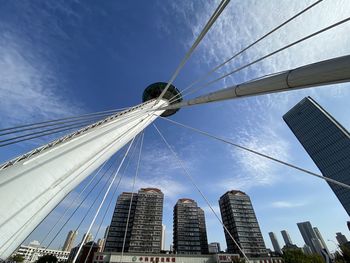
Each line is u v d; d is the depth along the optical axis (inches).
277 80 240.2
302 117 5265.8
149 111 872.3
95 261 2568.9
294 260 2496.3
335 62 177.2
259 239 4205.2
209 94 419.5
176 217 4896.7
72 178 382.0
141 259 2657.5
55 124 460.4
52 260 2522.1
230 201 4803.2
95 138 490.3
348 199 4025.6
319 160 4712.1
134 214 4242.1
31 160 315.0
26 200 275.7
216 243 7293.3
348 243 3105.3
